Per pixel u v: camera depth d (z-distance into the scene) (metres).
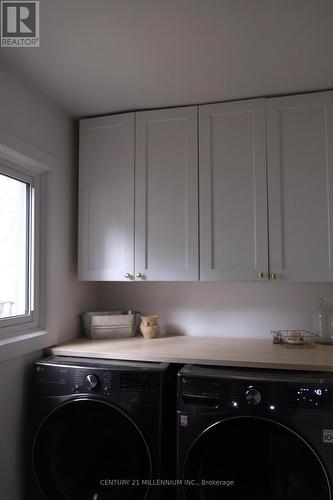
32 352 1.88
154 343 2.08
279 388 1.50
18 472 1.77
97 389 1.69
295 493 1.49
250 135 1.97
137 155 2.12
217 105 2.03
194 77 1.78
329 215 1.84
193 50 1.56
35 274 1.96
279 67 1.69
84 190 2.20
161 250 2.06
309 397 1.48
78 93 1.94
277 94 1.96
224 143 2.00
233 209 1.97
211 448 1.58
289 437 1.50
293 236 1.88
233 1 1.28
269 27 1.42
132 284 2.49
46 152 1.97
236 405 1.53
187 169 2.04
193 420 1.57
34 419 1.77
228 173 1.99
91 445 1.72
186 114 2.07
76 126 2.30
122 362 1.79
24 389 1.82
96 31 1.44
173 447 1.73
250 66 1.69
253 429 1.54
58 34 1.46
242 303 2.29
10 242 1.85
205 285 2.36
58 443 1.75
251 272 1.93
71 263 2.21
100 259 2.15
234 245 1.96
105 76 1.77
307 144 1.89
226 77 1.78
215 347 1.96
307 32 1.45
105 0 1.28
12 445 1.73
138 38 1.48
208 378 1.58
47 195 2.04
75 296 2.25
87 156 2.20
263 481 1.53
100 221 2.16
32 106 1.87
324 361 1.65
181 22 1.39
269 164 1.94
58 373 1.76
